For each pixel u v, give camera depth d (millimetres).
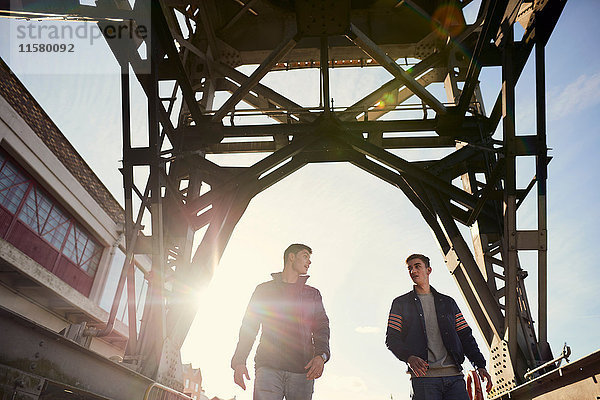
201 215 8867
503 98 6941
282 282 3648
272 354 3309
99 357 4422
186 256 8141
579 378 3803
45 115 15266
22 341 3318
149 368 6469
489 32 7773
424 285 3857
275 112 9383
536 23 6695
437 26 10602
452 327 3668
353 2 11188
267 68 8211
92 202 18438
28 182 14828
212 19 10586
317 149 9117
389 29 11055
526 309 7219
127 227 7062
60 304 16734
